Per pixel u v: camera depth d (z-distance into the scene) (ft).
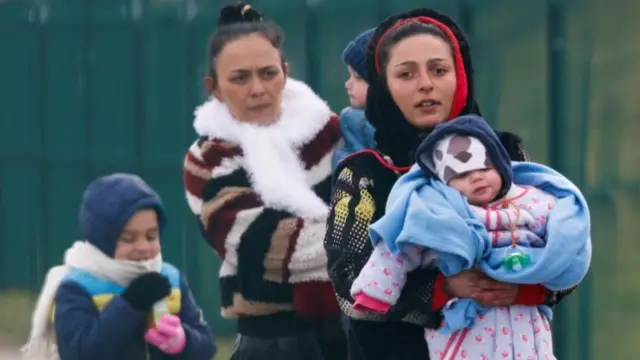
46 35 80.38
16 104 82.58
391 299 27.07
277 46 36.65
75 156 79.41
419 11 30.07
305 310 35.19
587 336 56.54
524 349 27.12
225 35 36.35
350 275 28.19
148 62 74.84
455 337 27.40
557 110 57.06
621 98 56.18
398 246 26.63
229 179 35.42
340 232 28.43
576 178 56.75
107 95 77.30
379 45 29.30
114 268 38.34
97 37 77.56
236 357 36.42
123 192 38.47
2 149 83.56
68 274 38.70
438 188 27.12
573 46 56.85
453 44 29.09
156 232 38.93
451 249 26.20
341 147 36.19
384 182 28.71
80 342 37.29
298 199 34.42
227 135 35.83
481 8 59.26
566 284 27.04
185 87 73.05
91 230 38.45
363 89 36.19
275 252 34.53
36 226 83.05
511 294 27.02
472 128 27.07
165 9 74.02
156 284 37.91
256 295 35.17
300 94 36.88
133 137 75.87
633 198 56.08
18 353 75.66
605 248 56.49
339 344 35.99
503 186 27.22
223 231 35.04
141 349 38.24
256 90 35.73
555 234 26.63
